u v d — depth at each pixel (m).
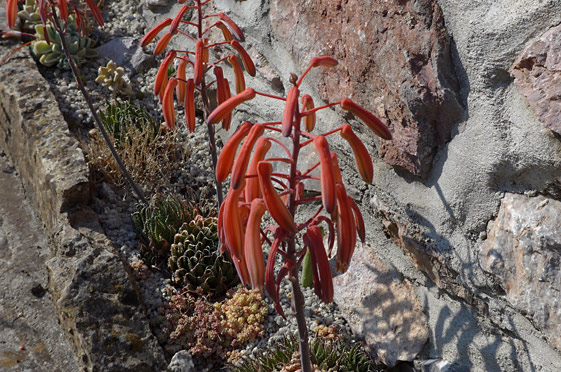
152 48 1.42
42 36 1.35
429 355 0.96
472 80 0.86
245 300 1.02
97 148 1.22
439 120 0.90
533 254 0.86
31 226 1.21
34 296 1.08
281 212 0.75
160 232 1.08
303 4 1.00
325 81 0.99
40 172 1.15
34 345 1.03
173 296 1.03
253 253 0.76
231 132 1.22
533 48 0.82
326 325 1.02
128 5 1.50
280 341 1.01
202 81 0.94
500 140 0.85
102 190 1.17
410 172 0.93
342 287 1.03
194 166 1.23
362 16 0.93
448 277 0.94
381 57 0.92
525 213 0.86
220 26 0.93
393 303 0.99
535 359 0.89
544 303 0.86
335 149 1.02
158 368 0.97
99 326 0.98
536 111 0.82
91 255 1.02
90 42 1.40
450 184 0.90
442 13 0.87
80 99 1.31
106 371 0.96
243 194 0.81
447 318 0.95
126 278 1.01
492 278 0.89
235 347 1.01
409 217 0.95
